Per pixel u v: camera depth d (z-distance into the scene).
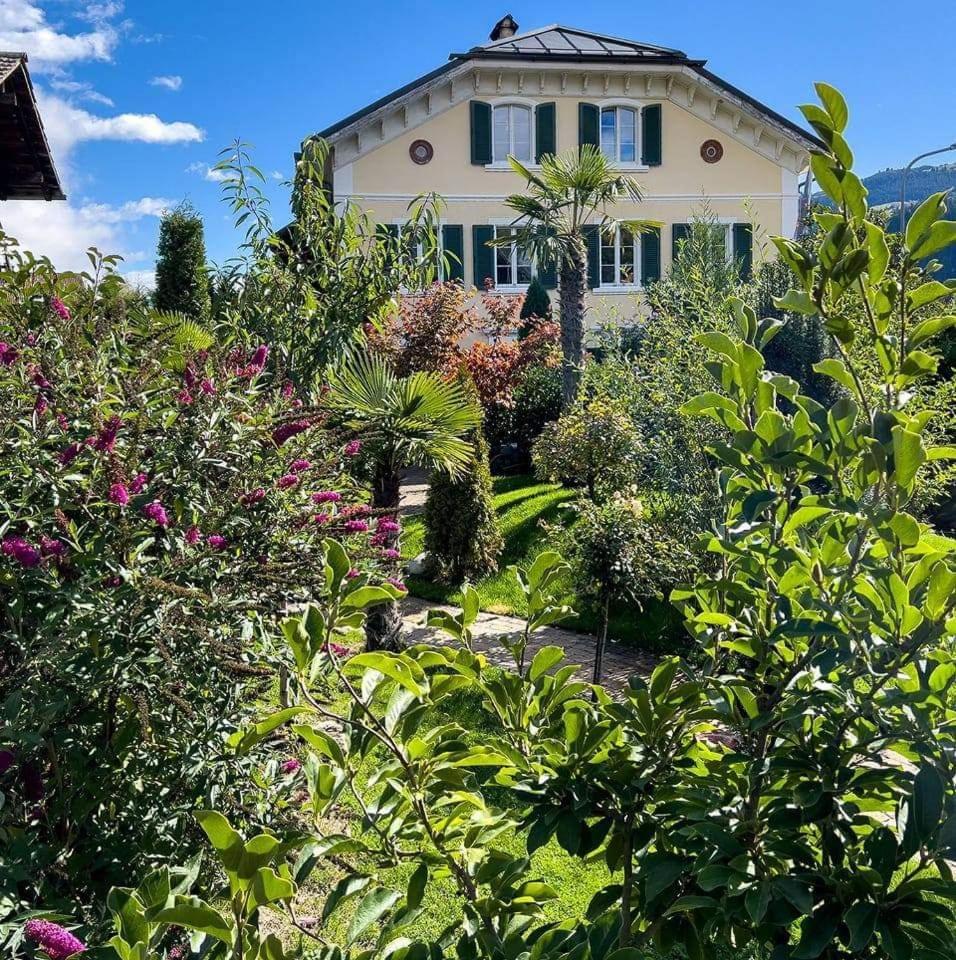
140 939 1.06
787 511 1.69
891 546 1.46
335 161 21.38
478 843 1.63
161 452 3.05
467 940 1.59
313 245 6.79
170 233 18.95
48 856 2.51
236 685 2.88
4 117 8.20
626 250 22.52
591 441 10.73
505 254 22.17
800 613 1.56
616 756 1.79
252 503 3.09
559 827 1.73
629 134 22.62
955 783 1.38
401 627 7.47
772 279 10.98
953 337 9.12
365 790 1.60
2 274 5.27
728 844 1.48
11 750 2.37
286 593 3.07
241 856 1.04
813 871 1.49
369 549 3.41
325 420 3.79
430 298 15.87
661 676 1.73
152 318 5.00
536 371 17.58
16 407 2.87
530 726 1.92
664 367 6.95
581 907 3.89
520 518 11.77
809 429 1.64
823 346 10.34
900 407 1.57
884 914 1.37
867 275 1.60
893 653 1.46
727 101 22.28
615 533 6.87
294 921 1.56
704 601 1.92
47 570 2.65
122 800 2.77
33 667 2.45
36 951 1.70
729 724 1.76
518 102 21.97
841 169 1.43
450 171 21.78
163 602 2.56
